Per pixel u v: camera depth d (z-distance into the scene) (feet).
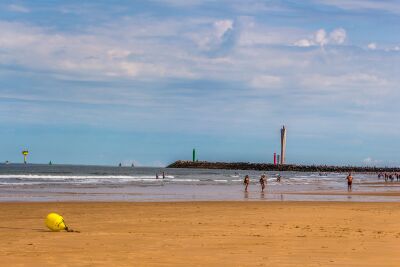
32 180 297.12
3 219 81.82
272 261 41.34
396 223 73.56
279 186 266.36
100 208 105.40
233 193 184.34
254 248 48.34
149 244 51.03
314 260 41.81
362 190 225.15
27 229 66.39
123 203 121.08
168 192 185.26
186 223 73.31
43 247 48.93
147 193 176.76
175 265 39.50
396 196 173.37
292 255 44.27
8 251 46.37
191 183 288.71
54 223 63.00
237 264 39.99
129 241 53.31
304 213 92.12
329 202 131.44
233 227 67.72
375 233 60.85
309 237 56.80
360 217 83.61
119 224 72.08
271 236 57.72
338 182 365.20
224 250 47.09
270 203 124.16
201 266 39.14
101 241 53.36
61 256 43.47
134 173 547.08
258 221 76.28
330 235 58.70
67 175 414.82
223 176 485.15
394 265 39.70
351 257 43.29
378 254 44.86
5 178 319.88
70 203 119.96
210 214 90.07
